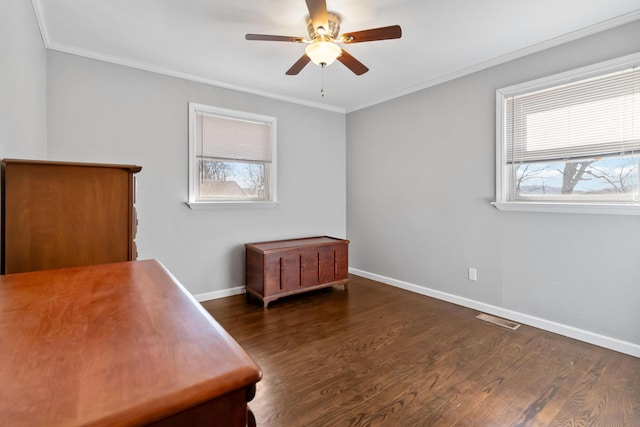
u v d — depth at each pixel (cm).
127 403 46
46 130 255
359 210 439
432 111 344
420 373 203
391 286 394
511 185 288
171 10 213
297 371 205
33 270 143
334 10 214
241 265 366
